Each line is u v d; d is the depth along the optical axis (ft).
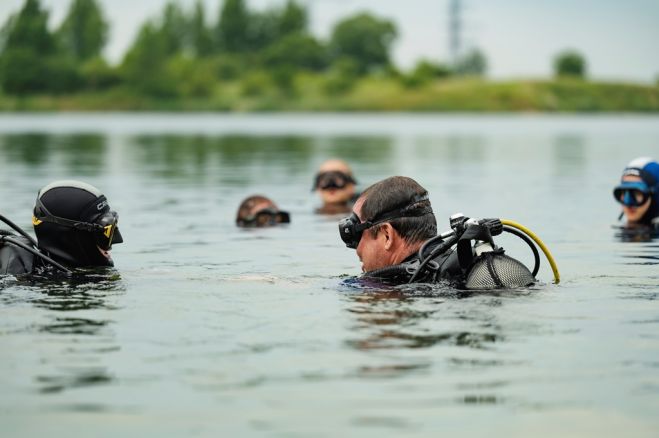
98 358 12.44
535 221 32.40
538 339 13.38
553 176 54.90
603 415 10.23
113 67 432.25
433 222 17.87
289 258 23.20
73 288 17.35
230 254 24.08
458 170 61.00
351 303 15.75
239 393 10.94
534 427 9.89
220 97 437.58
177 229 30.19
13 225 18.97
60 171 58.29
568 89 431.84
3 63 397.19
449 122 245.04
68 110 399.65
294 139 119.44
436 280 17.25
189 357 12.44
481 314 14.87
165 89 424.87
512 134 140.97
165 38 453.17
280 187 48.14
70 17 464.24
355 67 479.00
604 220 32.71
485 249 17.08
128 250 24.93
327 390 11.03
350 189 39.45
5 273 18.31
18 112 392.27
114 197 42.22
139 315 15.02
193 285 17.79
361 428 9.83
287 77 444.96
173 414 10.21
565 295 16.61
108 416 10.16
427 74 457.27
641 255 23.61
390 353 12.62
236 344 13.12
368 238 17.83
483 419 10.11
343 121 254.06
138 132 142.31
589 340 13.33
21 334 13.73
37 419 10.07
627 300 16.25
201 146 97.40
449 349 12.80
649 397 10.80
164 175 56.08
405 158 76.13
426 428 9.84
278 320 14.57
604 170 60.23
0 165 63.41
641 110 428.56
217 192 45.03
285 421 10.01
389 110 422.82
